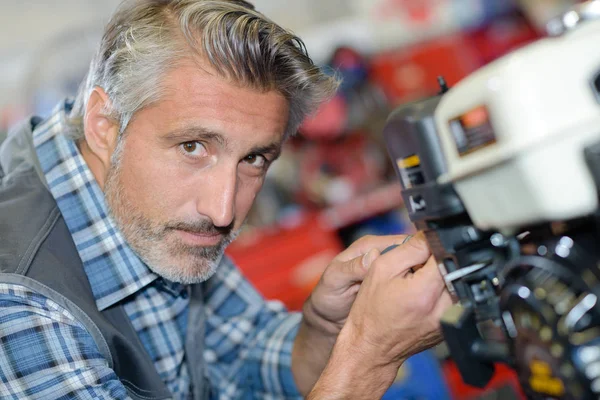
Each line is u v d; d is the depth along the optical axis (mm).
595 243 793
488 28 3844
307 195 3262
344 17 3754
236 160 1303
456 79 3717
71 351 1282
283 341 1692
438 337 1087
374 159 3371
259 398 1754
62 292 1322
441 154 878
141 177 1324
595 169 726
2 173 1544
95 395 1273
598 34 758
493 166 782
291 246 3074
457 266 951
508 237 888
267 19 1314
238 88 1257
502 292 837
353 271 1330
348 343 1154
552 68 745
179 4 1310
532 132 739
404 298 1046
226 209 1292
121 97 1310
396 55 3660
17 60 3188
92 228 1438
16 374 1262
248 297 1826
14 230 1366
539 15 3871
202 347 1675
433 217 920
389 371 1149
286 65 1297
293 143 3289
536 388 796
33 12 3271
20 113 3053
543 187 748
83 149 1495
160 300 1582
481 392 2564
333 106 3326
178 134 1264
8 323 1254
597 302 748
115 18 1371
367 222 3350
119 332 1418
